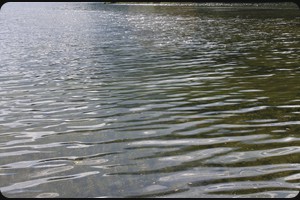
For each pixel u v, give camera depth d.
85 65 18.56
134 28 42.91
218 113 9.68
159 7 96.38
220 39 30.20
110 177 6.06
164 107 10.38
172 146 7.41
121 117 9.50
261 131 8.21
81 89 13.01
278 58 19.70
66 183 5.89
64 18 67.31
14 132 8.49
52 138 8.05
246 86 12.92
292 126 8.51
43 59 21.05
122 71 16.50
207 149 7.22
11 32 41.09
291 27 40.31
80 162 6.72
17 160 6.86
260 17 56.53
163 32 37.34
